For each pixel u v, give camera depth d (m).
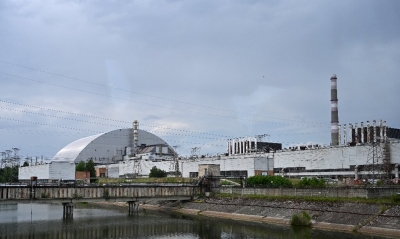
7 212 137.75
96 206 163.50
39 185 111.00
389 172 149.12
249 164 179.12
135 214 128.75
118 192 123.94
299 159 183.12
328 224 92.81
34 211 142.00
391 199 92.31
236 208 120.06
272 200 115.19
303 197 108.81
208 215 122.81
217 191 139.75
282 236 83.62
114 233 91.69
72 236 87.75
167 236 87.44
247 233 88.88
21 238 85.00
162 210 142.12
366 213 89.81
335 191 103.56
